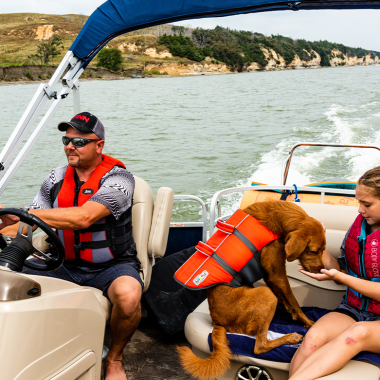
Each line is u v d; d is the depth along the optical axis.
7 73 77.62
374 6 2.79
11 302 1.47
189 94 41.44
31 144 2.58
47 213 2.26
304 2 2.79
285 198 3.99
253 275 2.28
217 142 15.52
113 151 14.23
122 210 2.49
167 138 16.70
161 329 2.87
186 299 3.03
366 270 2.11
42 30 140.25
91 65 96.12
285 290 2.38
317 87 45.34
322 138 14.41
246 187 3.25
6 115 23.45
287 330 2.30
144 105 30.75
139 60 108.06
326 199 4.06
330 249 2.71
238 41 134.75
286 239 2.25
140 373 2.59
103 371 2.61
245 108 27.08
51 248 2.19
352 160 10.49
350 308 2.14
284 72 115.06
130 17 2.90
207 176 10.70
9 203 8.76
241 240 2.27
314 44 161.88
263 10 2.86
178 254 3.41
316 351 1.83
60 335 1.64
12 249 1.78
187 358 2.07
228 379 2.21
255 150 13.55
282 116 22.12
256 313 2.15
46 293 1.65
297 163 10.51
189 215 7.69
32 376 1.50
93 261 2.53
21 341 1.45
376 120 17.31
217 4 2.81
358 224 2.19
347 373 1.77
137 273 2.56
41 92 2.67
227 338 2.16
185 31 128.25
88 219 2.33
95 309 1.88
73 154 2.51
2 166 2.45
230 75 103.06
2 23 149.00
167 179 10.59
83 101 34.28
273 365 2.06
